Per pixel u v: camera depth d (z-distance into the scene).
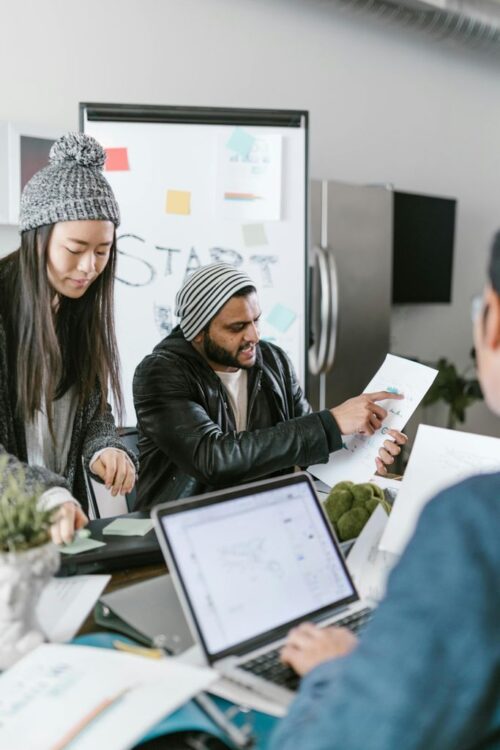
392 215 4.05
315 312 3.66
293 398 2.22
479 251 5.54
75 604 1.22
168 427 1.87
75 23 3.35
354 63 4.52
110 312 1.94
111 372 1.97
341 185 3.74
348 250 3.80
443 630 0.61
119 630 1.16
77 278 1.81
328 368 3.66
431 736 0.61
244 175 2.89
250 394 2.10
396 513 1.36
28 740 0.82
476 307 0.78
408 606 0.64
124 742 0.80
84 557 1.35
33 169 3.12
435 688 0.61
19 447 1.83
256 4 3.99
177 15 3.69
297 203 2.94
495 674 0.62
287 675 0.96
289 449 1.81
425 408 5.20
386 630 0.64
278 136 2.89
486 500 0.66
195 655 1.02
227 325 1.93
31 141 3.12
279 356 2.23
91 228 1.78
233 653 1.00
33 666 0.97
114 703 0.87
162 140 2.83
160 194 2.84
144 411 1.91
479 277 5.57
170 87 3.71
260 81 4.07
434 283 4.75
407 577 0.65
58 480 1.44
